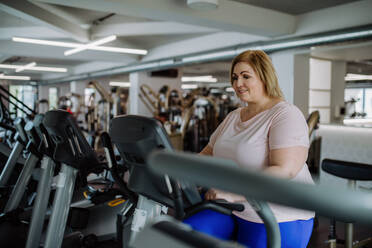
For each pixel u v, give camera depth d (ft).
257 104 4.49
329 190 0.78
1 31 22.54
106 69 37.86
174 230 1.62
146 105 33.76
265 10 17.65
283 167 3.70
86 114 35.68
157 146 3.34
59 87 63.87
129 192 4.68
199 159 1.02
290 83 20.88
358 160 15.85
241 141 4.31
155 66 29.60
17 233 9.02
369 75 43.73
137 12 14.79
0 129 16.72
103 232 9.32
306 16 18.45
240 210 3.48
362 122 27.66
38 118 7.41
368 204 0.74
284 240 3.91
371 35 14.88
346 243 6.81
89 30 24.11
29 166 9.64
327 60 28.14
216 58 22.79
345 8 16.66
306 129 4.01
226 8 16.25
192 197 3.49
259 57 4.40
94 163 6.55
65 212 7.12
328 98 28.76
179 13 14.94
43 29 23.25
